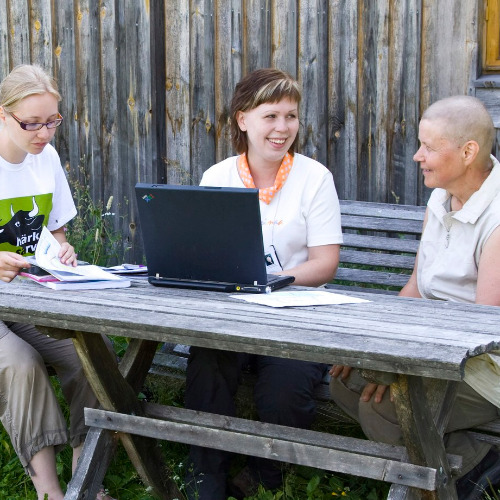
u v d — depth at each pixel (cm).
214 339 261
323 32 541
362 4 526
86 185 658
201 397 351
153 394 423
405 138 522
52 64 658
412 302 312
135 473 380
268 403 346
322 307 298
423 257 367
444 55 503
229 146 593
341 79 539
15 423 342
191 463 354
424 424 265
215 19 583
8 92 363
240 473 365
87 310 291
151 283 342
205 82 595
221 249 323
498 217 335
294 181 393
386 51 521
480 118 337
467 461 322
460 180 345
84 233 639
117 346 485
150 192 325
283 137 383
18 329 369
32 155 398
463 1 492
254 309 292
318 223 388
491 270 333
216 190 313
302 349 247
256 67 571
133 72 623
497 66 501
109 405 328
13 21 669
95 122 647
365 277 448
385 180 532
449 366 227
